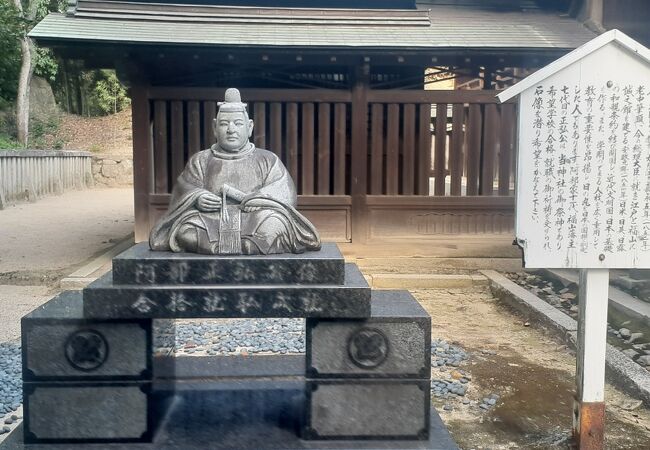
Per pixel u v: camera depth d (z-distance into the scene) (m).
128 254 4.21
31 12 25.53
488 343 6.91
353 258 10.27
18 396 5.19
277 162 4.76
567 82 4.23
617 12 11.90
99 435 4.00
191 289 3.90
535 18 12.29
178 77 11.07
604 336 4.36
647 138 4.25
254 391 4.83
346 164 11.70
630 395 5.39
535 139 4.28
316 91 11.08
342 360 3.99
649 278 8.32
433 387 5.51
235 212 4.36
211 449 3.92
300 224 4.39
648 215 4.28
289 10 10.95
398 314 4.03
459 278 9.44
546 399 5.30
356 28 10.86
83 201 22.14
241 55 10.30
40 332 3.94
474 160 11.36
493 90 11.16
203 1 11.87
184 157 11.13
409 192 11.38
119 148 30.61
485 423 4.83
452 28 11.15
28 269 9.98
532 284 9.56
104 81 34.12
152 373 4.00
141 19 10.62
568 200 4.30
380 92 11.13
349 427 4.03
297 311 3.93
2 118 27.84
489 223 11.44
